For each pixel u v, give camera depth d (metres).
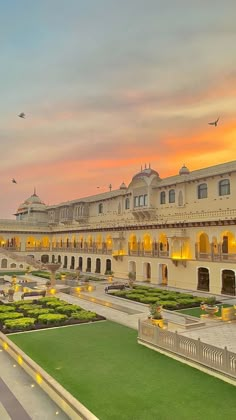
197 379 11.46
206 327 18.05
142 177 46.06
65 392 10.20
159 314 16.64
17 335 17.20
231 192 35.09
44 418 9.12
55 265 35.72
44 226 71.44
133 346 15.32
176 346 13.59
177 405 9.60
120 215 52.28
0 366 13.01
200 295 32.53
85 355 14.02
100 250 53.75
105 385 10.95
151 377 11.64
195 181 39.50
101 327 19.06
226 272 32.97
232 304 27.50
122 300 28.11
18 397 10.36
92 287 34.34
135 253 46.03
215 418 8.89
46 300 26.23
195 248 36.59
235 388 10.74
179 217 40.81
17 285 36.41
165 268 41.72
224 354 11.49
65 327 18.95
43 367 12.62
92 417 8.73
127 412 9.19
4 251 59.28
